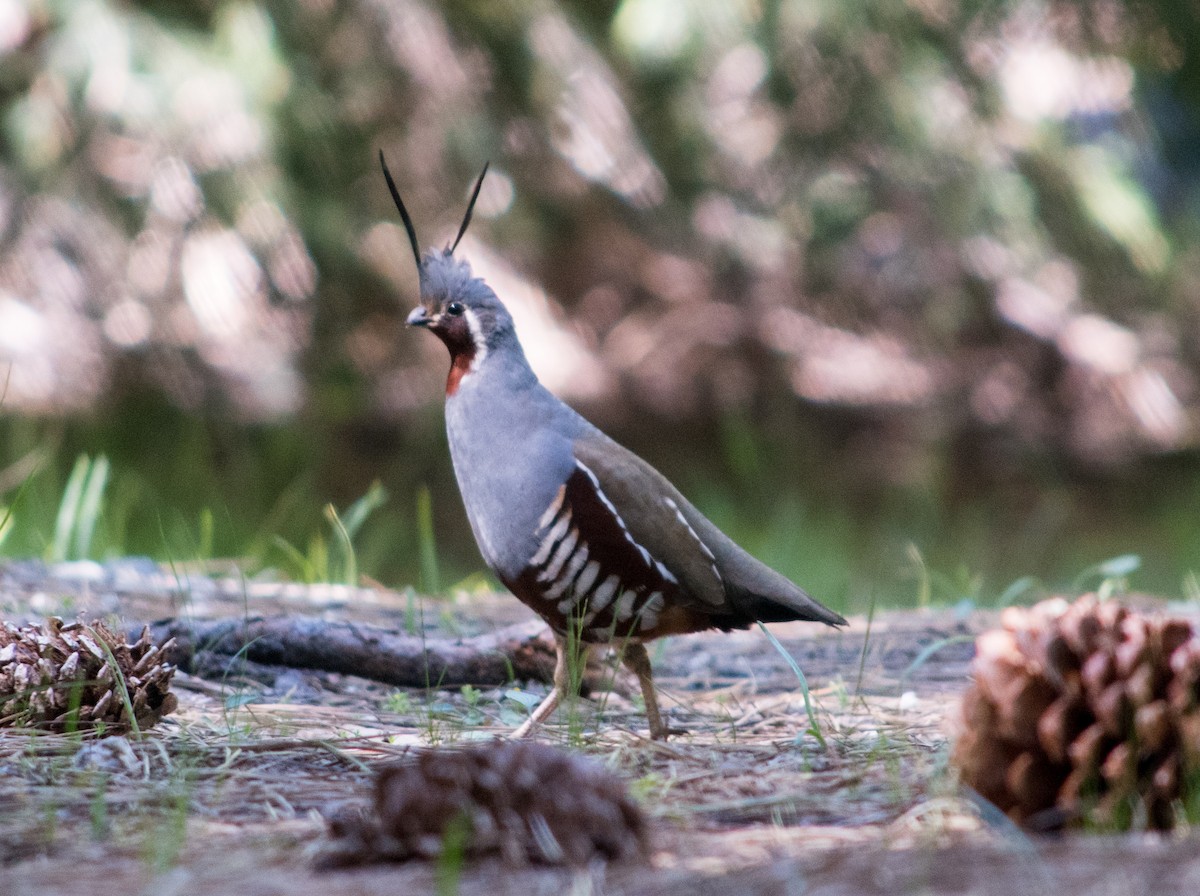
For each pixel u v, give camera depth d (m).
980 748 4.56
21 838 4.50
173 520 16.02
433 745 5.89
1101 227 17.20
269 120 13.84
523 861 4.14
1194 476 20.95
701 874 4.04
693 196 17.81
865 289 21.52
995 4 15.59
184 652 7.23
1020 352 22.19
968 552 17.84
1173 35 16.77
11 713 5.82
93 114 13.70
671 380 21.48
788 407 21.45
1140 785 4.41
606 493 6.48
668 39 14.92
